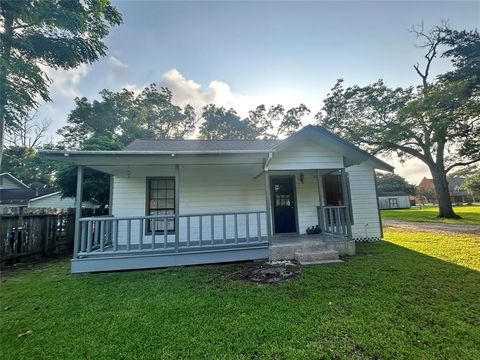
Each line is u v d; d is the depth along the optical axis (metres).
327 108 19.42
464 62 15.34
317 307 3.38
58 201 18.97
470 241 7.95
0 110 9.08
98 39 11.59
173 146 8.84
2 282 4.89
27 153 24.84
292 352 2.44
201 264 5.92
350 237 6.63
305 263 5.71
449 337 2.62
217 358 2.39
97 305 3.65
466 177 44.59
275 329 2.85
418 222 15.16
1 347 2.63
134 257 5.66
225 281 4.64
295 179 8.41
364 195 8.94
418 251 6.72
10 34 9.60
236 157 6.16
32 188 24.12
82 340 2.73
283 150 6.67
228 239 7.29
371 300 3.55
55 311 3.47
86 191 10.56
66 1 10.19
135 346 2.60
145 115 31.39
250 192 8.14
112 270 5.55
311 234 7.95
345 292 3.89
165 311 3.39
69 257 7.78
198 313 3.31
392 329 2.79
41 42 10.28
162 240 7.51
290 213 8.28
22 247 6.77
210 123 34.81
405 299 3.57
